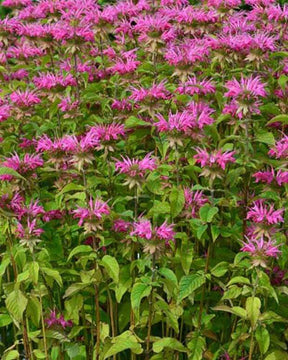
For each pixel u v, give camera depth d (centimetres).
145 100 166
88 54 195
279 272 157
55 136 174
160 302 149
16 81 188
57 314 157
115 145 159
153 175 155
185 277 149
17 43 201
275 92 171
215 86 168
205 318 155
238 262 149
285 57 183
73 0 193
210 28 189
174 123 154
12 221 152
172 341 151
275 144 158
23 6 221
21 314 148
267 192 153
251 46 171
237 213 161
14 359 161
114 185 164
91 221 149
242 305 156
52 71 190
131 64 176
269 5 191
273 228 149
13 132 177
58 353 158
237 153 155
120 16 194
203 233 152
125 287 152
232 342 149
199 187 150
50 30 189
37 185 160
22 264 152
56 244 158
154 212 153
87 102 179
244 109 154
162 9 195
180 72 169
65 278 159
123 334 153
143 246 152
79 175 160
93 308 161
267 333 147
